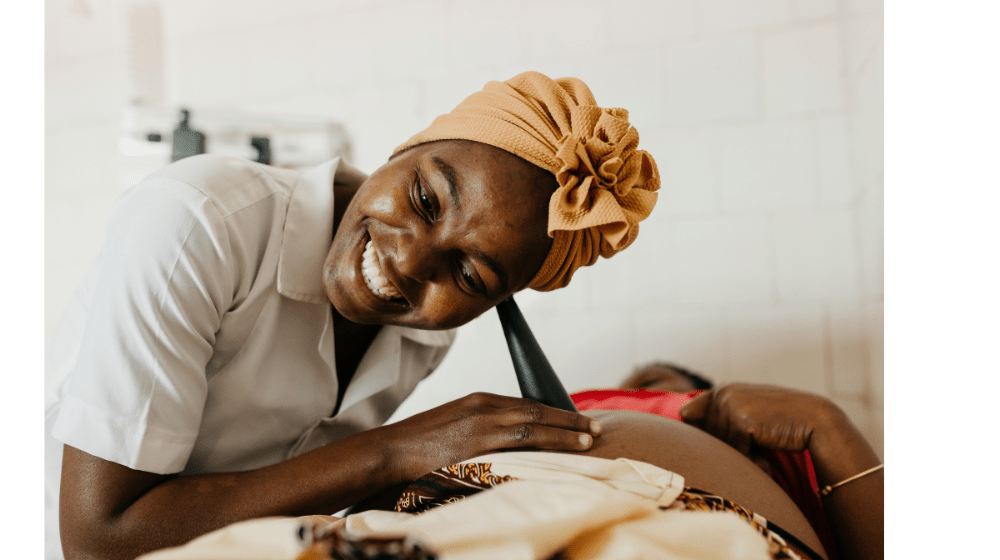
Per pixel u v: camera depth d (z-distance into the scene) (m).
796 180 1.47
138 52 1.89
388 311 0.73
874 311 1.32
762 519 0.51
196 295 0.67
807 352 1.45
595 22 1.60
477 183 0.64
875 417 1.34
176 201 0.69
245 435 0.82
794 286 1.47
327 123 1.68
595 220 0.65
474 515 0.37
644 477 0.52
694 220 1.53
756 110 1.50
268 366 0.81
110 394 0.62
